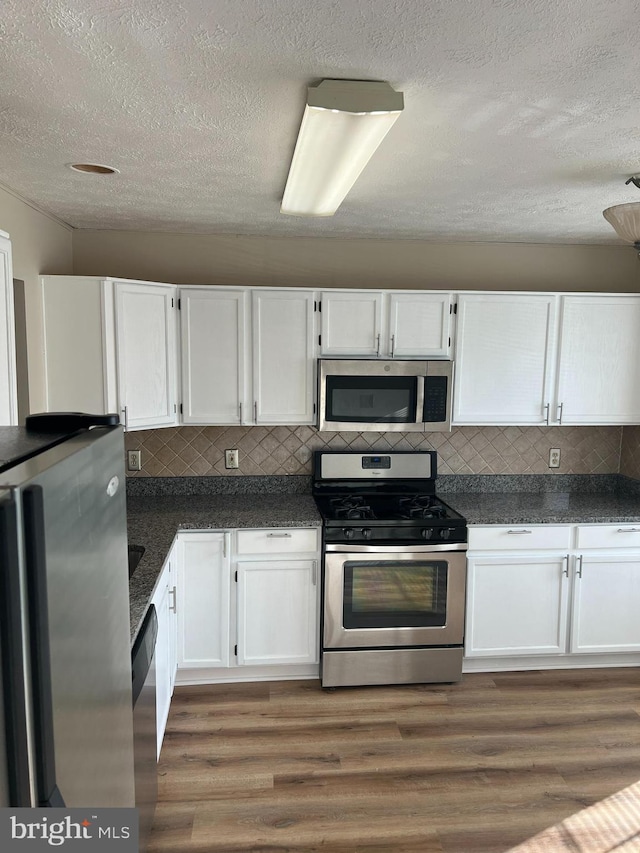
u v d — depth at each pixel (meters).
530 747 2.66
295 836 2.15
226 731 2.75
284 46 1.27
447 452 3.72
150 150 1.96
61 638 0.77
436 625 3.15
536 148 1.92
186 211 2.88
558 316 3.43
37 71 1.39
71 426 1.14
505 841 2.14
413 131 1.77
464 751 2.63
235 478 3.59
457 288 3.66
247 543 3.06
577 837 2.16
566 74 1.40
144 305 3.06
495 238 3.52
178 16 1.16
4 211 2.42
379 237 3.50
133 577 2.27
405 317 3.34
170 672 2.76
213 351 3.26
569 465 3.80
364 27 1.20
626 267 3.73
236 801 2.32
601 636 3.33
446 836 2.16
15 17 1.16
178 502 3.41
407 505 3.37
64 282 2.87
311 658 3.16
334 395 3.27
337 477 3.57
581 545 3.26
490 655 3.28
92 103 1.58
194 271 3.47
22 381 2.68
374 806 2.30
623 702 3.04
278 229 3.30
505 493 3.75
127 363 3.01
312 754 2.60
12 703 0.66
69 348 2.92
